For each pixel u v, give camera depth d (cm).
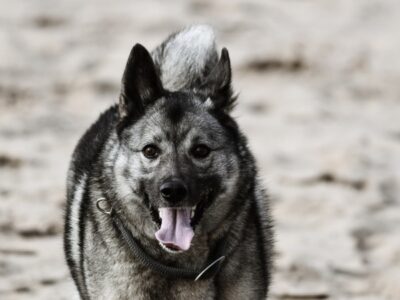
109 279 986
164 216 966
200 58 1084
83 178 1061
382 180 1734
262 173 1744
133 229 981
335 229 1547
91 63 2370
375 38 2622
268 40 2514
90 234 995
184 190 959
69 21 2638
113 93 2245
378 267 1427
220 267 987
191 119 988
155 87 1005
